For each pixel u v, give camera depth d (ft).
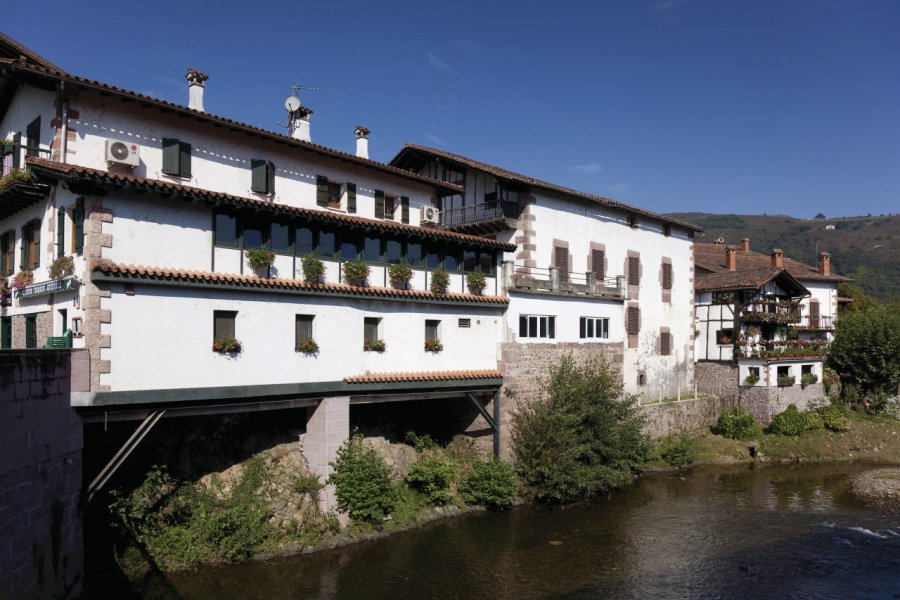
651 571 55.88
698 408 108.68
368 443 67.41
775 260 134.92
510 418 76.38
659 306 111.86
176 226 50.96
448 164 97.04
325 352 59.93
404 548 58.39
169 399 49.03
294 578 50.75
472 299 72.95
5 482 35.09
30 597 37.27
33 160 46.65
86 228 46.47
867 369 123.24
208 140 62.13
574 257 94.99
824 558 59.77
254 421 62.34
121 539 48.57
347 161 73.26
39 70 49.26
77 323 47.42
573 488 73.36
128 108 56.39
